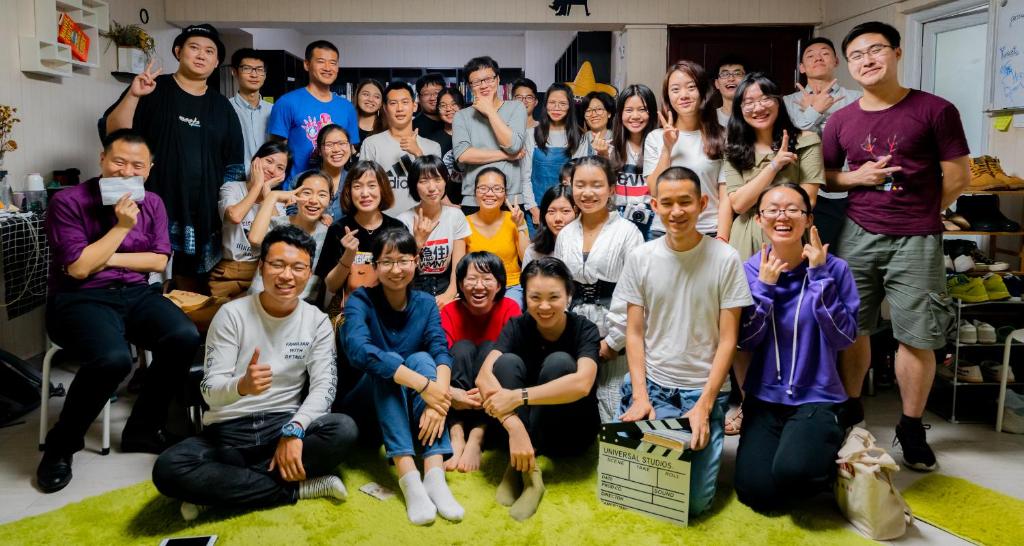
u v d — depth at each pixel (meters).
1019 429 2.84
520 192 3.93
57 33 3.88
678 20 5.60
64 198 2.57
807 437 2.15
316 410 2.23
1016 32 3.53
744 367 2.51
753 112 2.64
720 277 2.26
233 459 2.20
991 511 2.17
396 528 2.08
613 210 2.86
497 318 2.75
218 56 3.39
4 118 3.48
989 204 3.29
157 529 2.07
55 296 2.59
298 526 2.09
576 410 2.46
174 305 2.73
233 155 3.52
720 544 2.00
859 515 2.06
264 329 2.27
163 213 2.82
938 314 2.50
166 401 2.67
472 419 2.60
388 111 3.70
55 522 2.10
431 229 2.98
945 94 4.29
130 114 3.13
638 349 2.40
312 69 3.72
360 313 2.47
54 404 3.15
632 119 3.29
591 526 2.09
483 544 2.00
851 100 3.49
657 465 2.11
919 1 4.33
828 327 2.23
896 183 2.53
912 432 2.53
